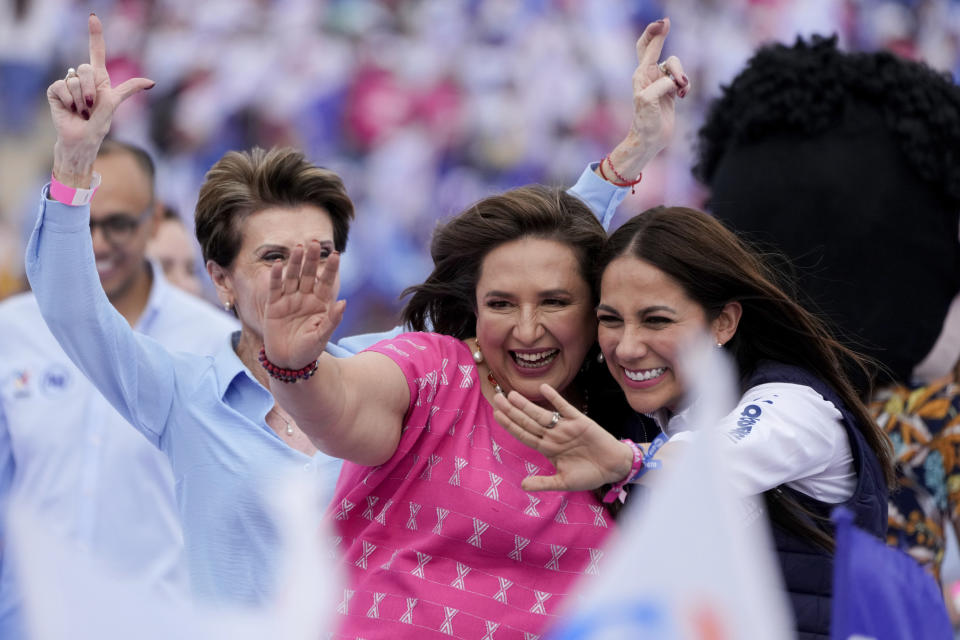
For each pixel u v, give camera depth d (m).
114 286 13.67
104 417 12.47
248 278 10.58
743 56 26.97
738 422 8.19
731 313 8.66
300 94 25.97
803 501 8.61
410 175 26.06
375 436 7.79
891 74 11.80
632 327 8.35
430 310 9.30
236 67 25.92
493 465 8.12
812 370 8.92
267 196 10.60
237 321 14.71
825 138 11.79
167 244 17.81
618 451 6.93
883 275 11.51
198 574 10.05
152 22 25.94
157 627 3.48
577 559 8.03
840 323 11.45
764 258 9.80
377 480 8.13
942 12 27.59
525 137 26.53
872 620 5.29
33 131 25.75
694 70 26.92
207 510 10.09
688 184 26.52
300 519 3.54
